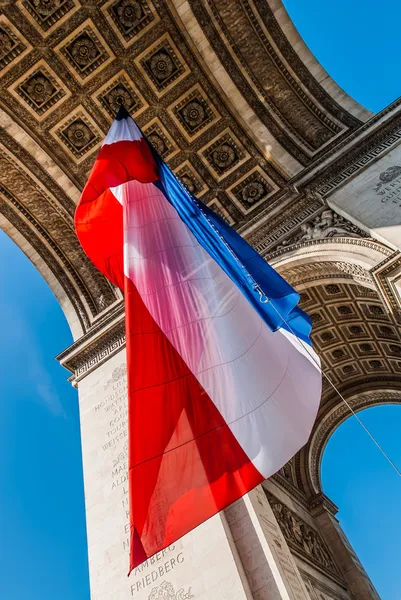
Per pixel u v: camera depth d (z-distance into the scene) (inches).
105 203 645.9
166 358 454.3
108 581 643.5
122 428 776.9
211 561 586.9
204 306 486.6
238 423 414.6
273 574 560.7
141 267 526.9
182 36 904.3
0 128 942.4
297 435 408.2
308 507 940.0
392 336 896.9
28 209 1016.2
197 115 956.6
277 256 797.9
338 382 1045.8
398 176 742.5
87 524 711.1
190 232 565.3
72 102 948.6
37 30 881.5
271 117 930.7
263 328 473.7
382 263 647.8
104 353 908.0
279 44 932.0
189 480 396.2
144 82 943.0
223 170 967.6
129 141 668.7
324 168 827.4
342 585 832.3
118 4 883.4
